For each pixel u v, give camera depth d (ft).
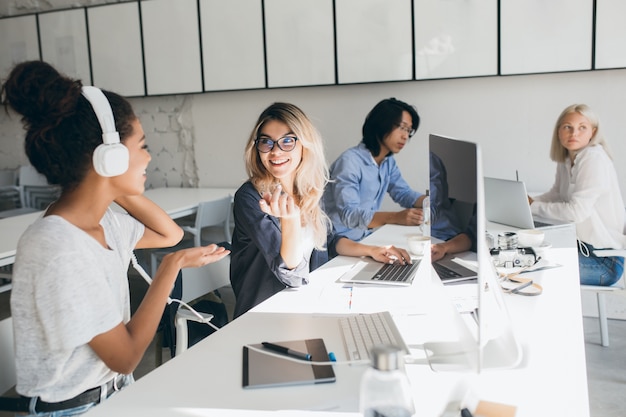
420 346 3.87
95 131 3.39
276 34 12.09
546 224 8.27
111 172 3.40
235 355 3.81
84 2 13.79
